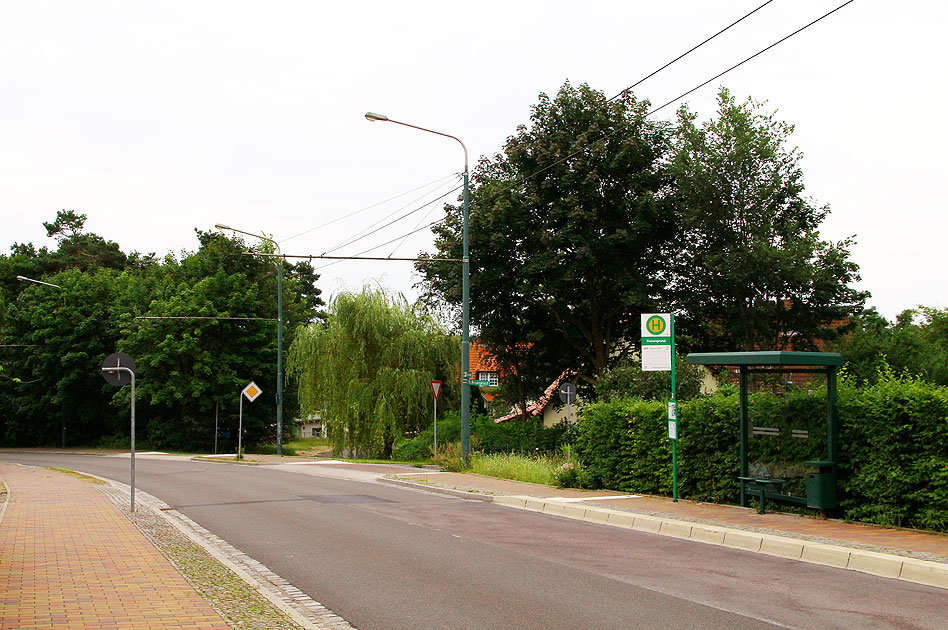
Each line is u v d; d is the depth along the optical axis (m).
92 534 12.00
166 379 47.25
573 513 14.30
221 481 22.16
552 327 34.44
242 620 6.81
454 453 25.31
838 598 7.77
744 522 12.23
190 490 19.48
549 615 7.17
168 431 48.97
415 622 6.97
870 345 32.28
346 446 35.09
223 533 12.25
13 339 53.78
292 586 8.47
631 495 16.34
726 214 30.36
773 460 13.54
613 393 24.80
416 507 15.61
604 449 17.56
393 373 34.06
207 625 6.61
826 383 13.05
